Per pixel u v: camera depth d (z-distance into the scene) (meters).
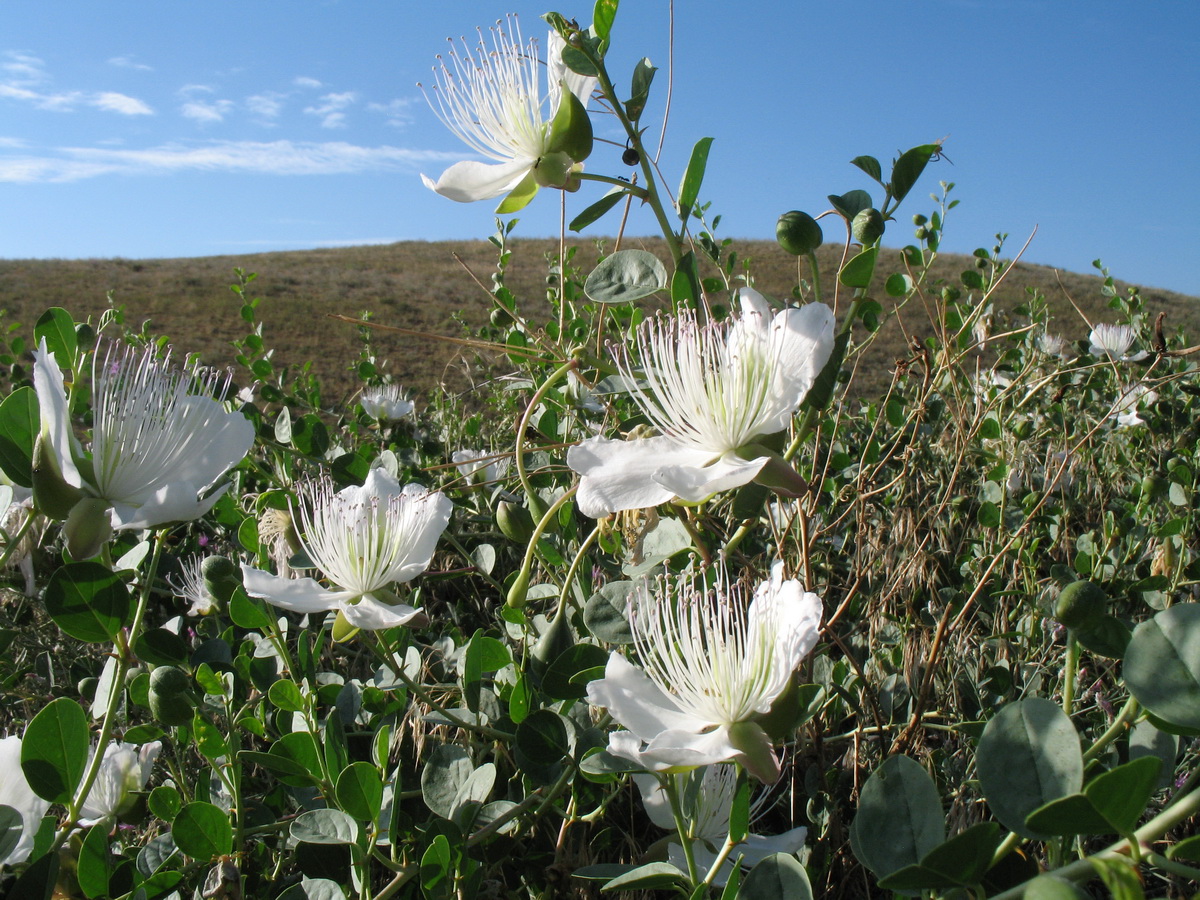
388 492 0.33
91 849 0.25
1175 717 0.18
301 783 0.27
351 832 0.25
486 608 0.46
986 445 0.60
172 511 0.25
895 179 0.28
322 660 0.42
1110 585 0.41
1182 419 0.58
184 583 0.44
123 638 0.26
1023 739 0.19
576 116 0.28
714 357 0.27
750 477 0.25
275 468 0.49
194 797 0.31
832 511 0.47
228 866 0.26
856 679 0.36
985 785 0.19
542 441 0.44
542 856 0.30
